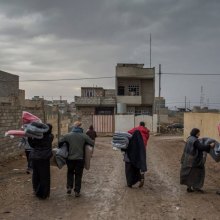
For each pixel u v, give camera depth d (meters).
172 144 35.66
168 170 17.48
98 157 23.62
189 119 36.38
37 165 10.73
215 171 16.78
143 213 9.34
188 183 11.92
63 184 13.22
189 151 11.97
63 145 11.12
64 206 10.02
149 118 58.91
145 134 12.90
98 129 58.00
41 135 10.64
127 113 65.31
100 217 8.97
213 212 9.46
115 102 66.00
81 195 11.41
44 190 10.73
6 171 15.80
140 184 12.77
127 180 12.84
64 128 36.31
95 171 16.80
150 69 66.31
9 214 9.18
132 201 10.68
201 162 11.98
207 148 11.76
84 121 57.97
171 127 64.50
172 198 11.09
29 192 11.64
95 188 12.62
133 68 65.88
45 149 10.75
